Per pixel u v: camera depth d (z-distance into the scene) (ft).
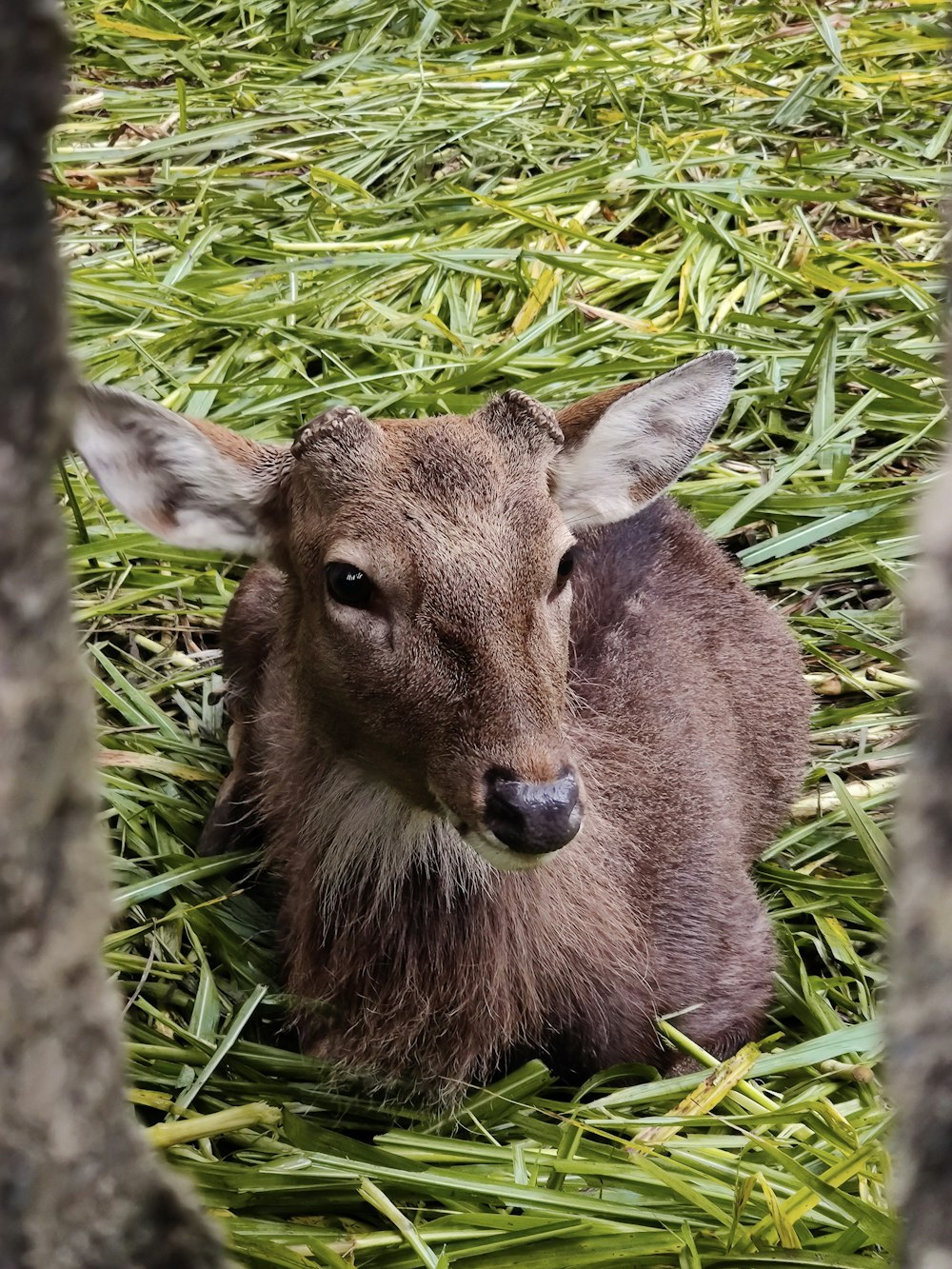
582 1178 2.62
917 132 5.81
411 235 5.25
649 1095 2.83
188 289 4.94
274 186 5.54
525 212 5.12
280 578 3.44
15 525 1.23
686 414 3.04
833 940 3.21
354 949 2.89
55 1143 1.32
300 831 2.99
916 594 1.14
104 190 5.50
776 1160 2.63
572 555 2.64
